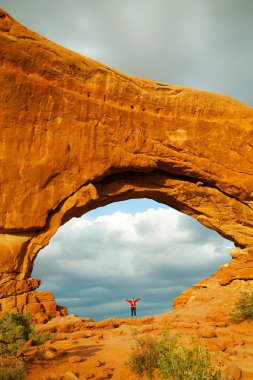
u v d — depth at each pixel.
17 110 20.52
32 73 21.11
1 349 10.40
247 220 26.14
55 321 18.14
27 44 20.83
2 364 9.78
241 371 10.65
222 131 25.95
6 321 11.47
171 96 25.05
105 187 24.25
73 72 22.06
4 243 19.69
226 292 22.86
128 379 10.15
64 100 21.67
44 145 20.95
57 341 13.95
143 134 23.66
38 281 20.05
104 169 22.27
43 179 20.69
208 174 25.34
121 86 23.38
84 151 21.88
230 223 26.50
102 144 22.38
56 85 21.61
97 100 22.67
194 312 19.77
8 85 20.38
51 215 21.14
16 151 20.31
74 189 21.42
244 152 26.22
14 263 19.58
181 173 25.38
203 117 25.78
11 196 19.89
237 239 26.08
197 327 16.25
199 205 26.70
